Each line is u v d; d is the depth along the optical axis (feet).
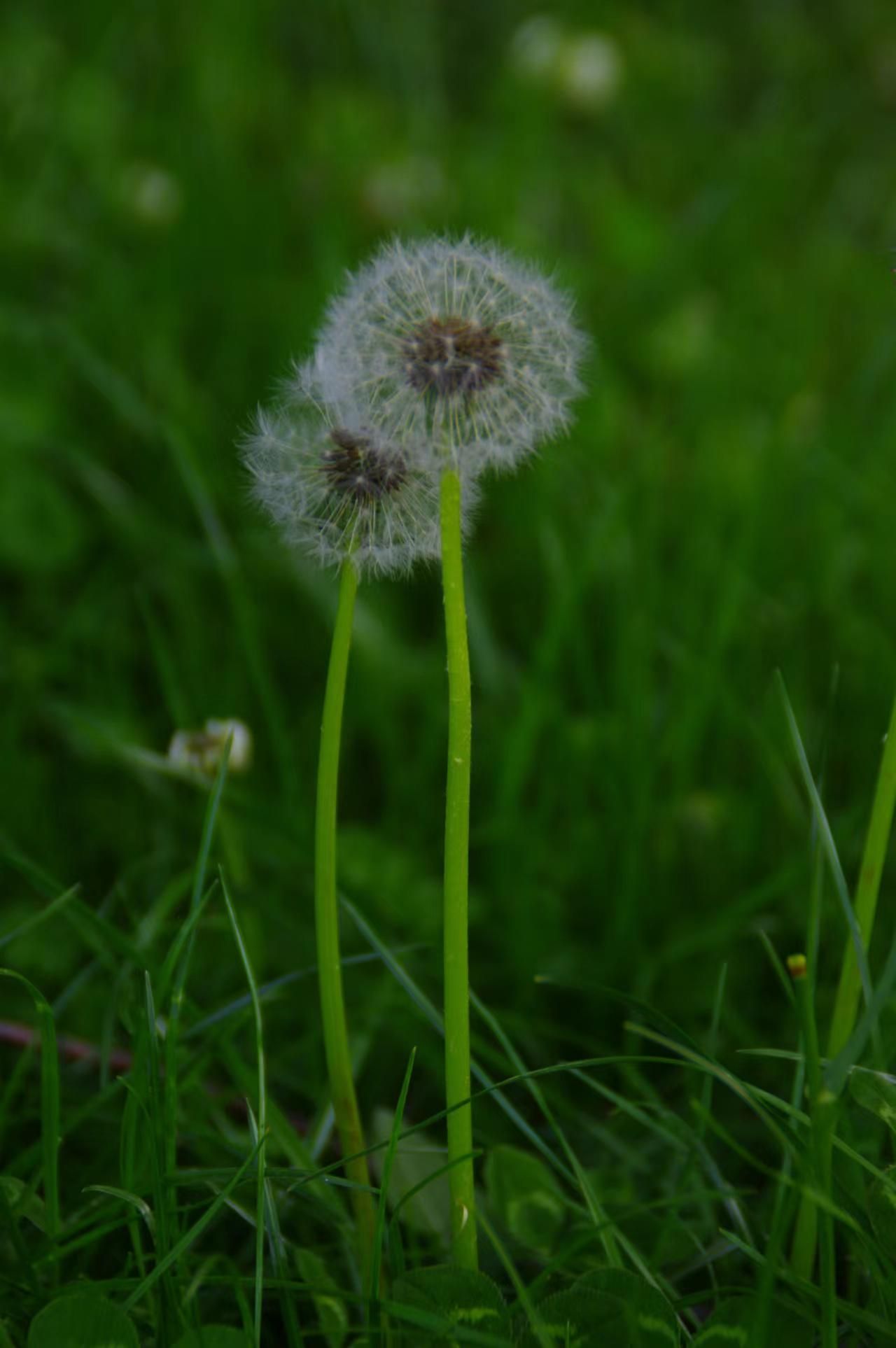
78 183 4.72
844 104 6.11
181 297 4.30
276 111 5.33
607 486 3.30
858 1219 1.98
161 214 4.47
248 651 2.51
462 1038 1.92
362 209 4.48
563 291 1.97
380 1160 2.12
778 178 5.41
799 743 2.00
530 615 3.18
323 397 1.93
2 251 4.24
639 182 5.48
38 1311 1.95
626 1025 1.99
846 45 6.47
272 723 2.48
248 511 3.26
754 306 4.61
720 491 3.49
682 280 4.63
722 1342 1.92
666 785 2.65
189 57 5.42
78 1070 2.25
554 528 3.21
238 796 2.42
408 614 3.21
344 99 5.31
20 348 3.67
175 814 2.53
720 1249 2.07
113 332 3.96
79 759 2.65
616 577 3.04
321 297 3.98
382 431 1.91
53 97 4.94
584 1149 2.22
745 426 3.80
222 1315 2.05
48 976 2.35
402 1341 1.95
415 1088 2.31
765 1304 1.87
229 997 2.33
